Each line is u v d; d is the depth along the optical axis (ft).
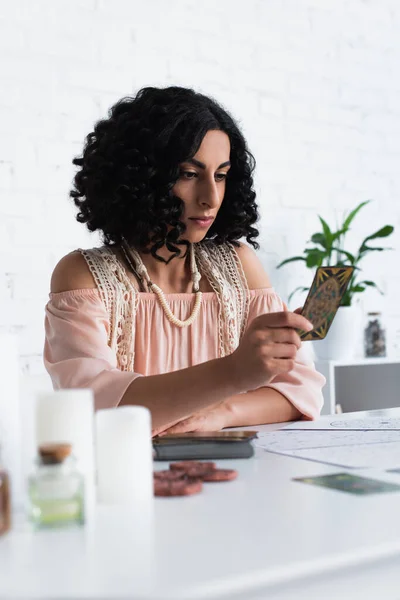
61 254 8.67
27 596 1.66
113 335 5.10
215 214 5.27
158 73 9.35
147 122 5.07
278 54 10.28
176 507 2.40
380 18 11.29
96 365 4.50
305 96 10.51
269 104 10.18
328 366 9.39
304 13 10.54
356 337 9.87
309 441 3.69
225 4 9.86
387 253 11.30
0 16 8.32
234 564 1.81
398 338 11.35
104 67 8.97
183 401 4.03
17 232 8.40
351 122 10.94
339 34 10.87
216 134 5.10
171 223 5.09
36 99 8.54
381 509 2.32
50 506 2.16
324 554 1.88
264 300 5.69
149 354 5.25
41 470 2.18
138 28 9.21
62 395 2.34
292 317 3.81
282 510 2.33
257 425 4.57
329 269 3.69
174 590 1.65
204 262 5.58
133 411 2.50
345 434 3.93
